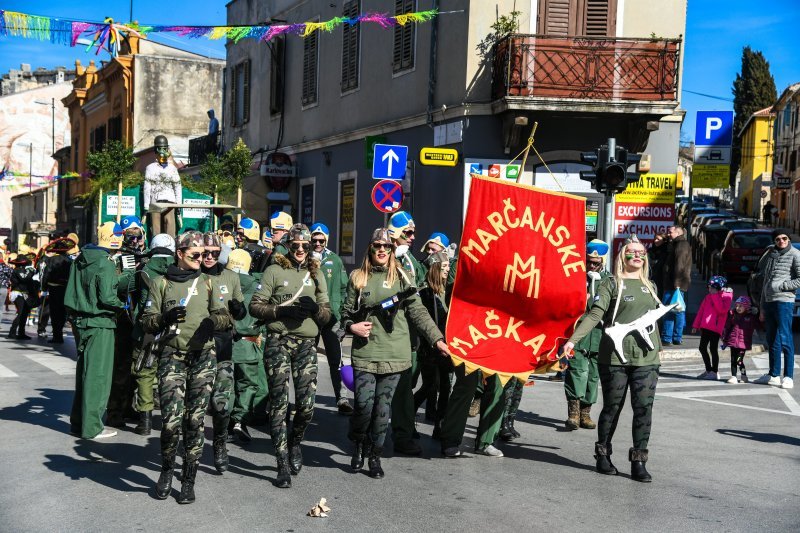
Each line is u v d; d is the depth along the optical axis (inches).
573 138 706.2
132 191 816.3
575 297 308.3
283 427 272.8
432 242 356.8
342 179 933.2
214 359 261.3
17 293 716.7
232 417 332.8
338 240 945.5
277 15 1110.4
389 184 600.7
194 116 1855.3
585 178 518.9
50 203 2701.8
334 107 960.3
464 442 339.9
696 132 721.0
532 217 312.0
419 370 348.8
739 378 527.2
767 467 305.3
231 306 265.6
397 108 829.2
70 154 2345.0
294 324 275.3
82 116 2210.9
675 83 690.2
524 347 308.3
